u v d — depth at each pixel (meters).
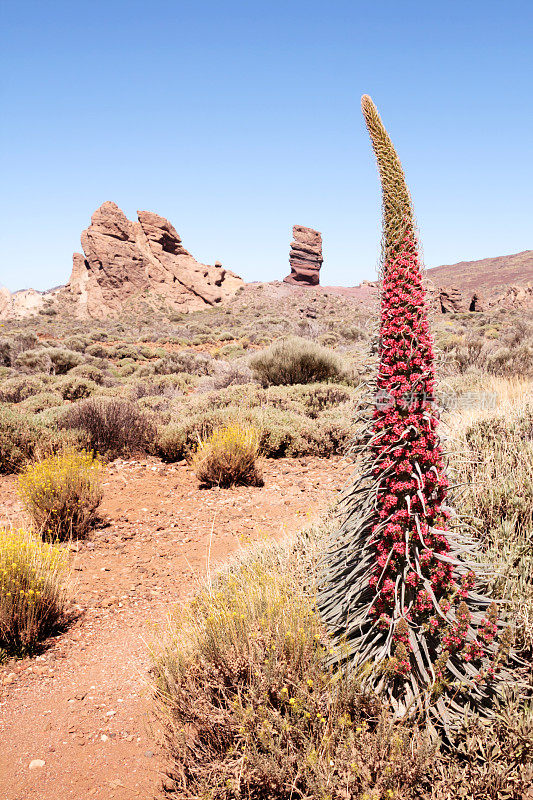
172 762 2.81
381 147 2.48
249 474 8.21
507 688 2.42
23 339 34.19
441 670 2.35
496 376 14.04
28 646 4.01
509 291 93.81
